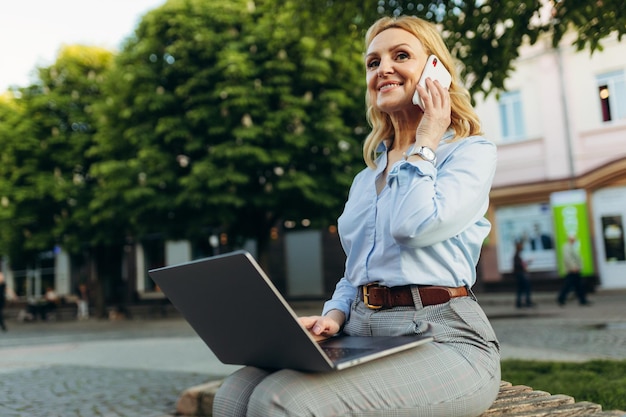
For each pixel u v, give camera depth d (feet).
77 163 67.05
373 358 4.62
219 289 4.72
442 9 17.19
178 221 50.96
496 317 39.86
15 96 69.46
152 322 56.90
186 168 50.42
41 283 90.33
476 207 5.45
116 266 83.25
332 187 48.01
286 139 46.01
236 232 53.98
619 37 14.84
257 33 48.29
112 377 21.67
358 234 6.05
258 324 4.66
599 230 56.75
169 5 49.90
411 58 6.15
